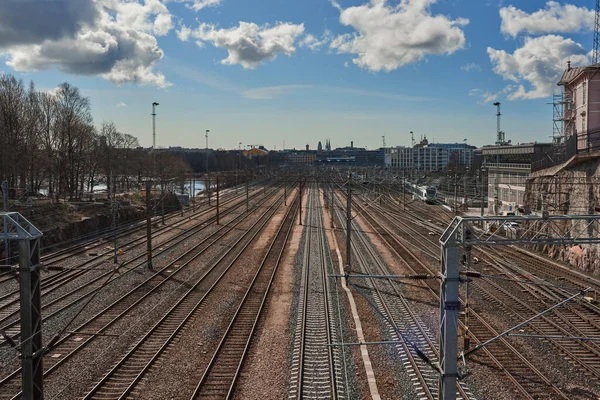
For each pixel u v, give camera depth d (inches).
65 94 2346.2
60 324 806.5
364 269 1258.6
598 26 1578.5
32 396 464.8
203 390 581.3
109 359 668.7
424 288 1055.6
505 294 999.6
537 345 723.4
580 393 577.3
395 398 561.9
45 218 1620.3
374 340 741.3
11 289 1018.1
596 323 815.7
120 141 3735.2
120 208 2132.1
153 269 1232.2
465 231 454.3
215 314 873.5
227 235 1862.7
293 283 1099.9
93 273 1166.3
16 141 1907.0
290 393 572.4
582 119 1640.0
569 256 1317.7
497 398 562.9
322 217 2479.1
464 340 695.7
